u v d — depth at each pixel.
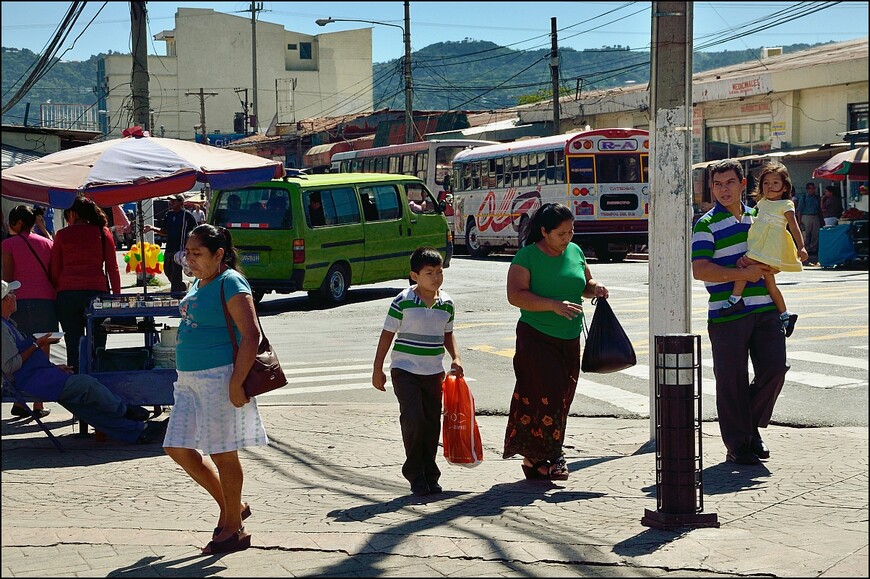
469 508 6.35
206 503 6.76
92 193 9.05
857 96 28.75
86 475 7.59
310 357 13.41
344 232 19.56
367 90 95.19
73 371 9.44
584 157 27.05
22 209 9.65
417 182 21.70
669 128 7.53
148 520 6.33
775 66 34.34
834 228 23.30
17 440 8.92
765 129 32.25
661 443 5.75
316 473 7.55
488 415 9.66
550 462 7.00
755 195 7.44
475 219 32.53
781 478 6.71
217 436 5.51
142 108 20.95
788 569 4.80
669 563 4.98
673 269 7.64
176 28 87.88
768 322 7.18
